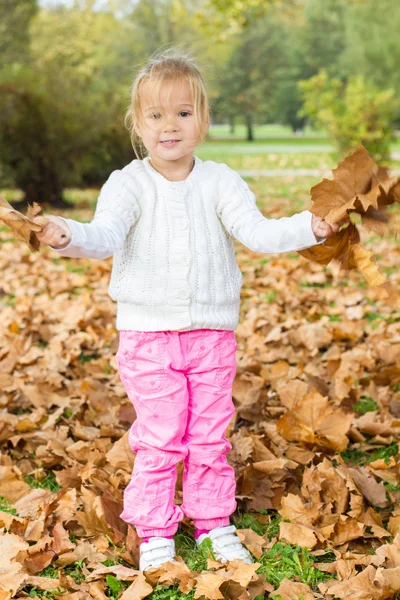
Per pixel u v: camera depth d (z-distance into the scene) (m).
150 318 2.36
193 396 2.41
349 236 2.25
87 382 3.83
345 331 4.89
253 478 2.84
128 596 2.19
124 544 2.52
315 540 2.46
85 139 14.10
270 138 56.50
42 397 3.77
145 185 2.37
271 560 2.42
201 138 2.36
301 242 2.21
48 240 2.01
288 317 5.42
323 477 2.75
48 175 14.09
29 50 23.02
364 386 3.96
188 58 2.46
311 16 60.69
